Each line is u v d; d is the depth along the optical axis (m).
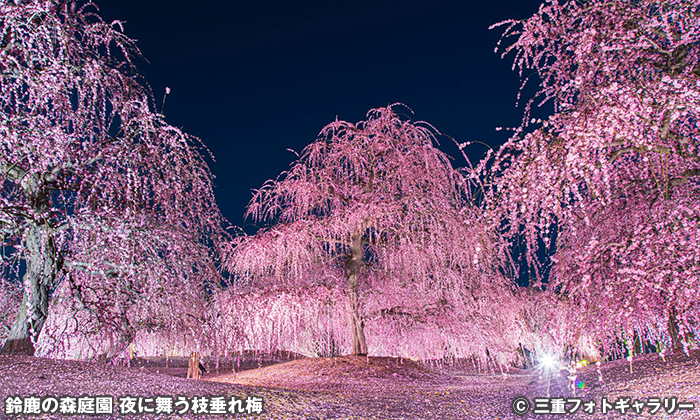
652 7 5.30
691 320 4.89
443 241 11.73
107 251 6.76
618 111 4.10
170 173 7.12
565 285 5.36
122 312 7.23
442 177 12.23
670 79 4.15
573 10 5.51
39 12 6.33
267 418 5.11
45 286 6.61
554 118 4.51
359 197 12.68
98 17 7.31
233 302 9.23
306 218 12.73
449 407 6.86
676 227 4.53
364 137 12.95
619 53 5.21
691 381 5.91
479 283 12.60
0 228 6.12
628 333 5.01
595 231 5.95
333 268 14.38
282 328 12.25
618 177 5.54
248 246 12.24
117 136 7.02
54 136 6.15
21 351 6.43
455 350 13.20
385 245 12.67
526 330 12.93
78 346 7.98
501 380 11.14
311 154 13.00
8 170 6.23
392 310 12.87
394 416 6.05
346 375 10.77
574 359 5.40
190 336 7.98
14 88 6.08
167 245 7.16
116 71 7.07
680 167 5.18
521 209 4.45
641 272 4.57
